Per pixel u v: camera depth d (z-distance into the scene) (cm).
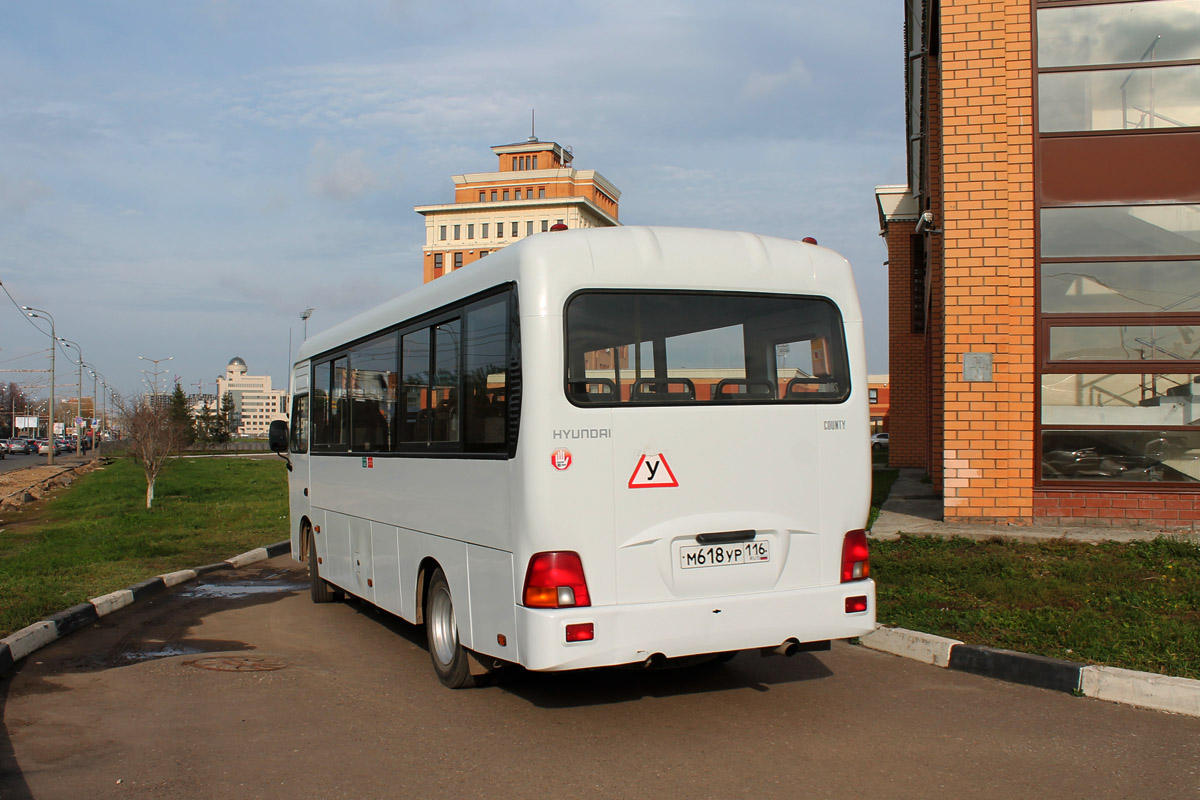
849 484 582
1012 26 1198
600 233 544
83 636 853
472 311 598
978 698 598
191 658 762
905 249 2722
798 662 699
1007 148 1194
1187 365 1141
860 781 458
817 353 586
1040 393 1177
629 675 667
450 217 9800
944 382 1200
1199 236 1152
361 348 846
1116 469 1155
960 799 434
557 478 511
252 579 1220
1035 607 779
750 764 484
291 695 643
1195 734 521
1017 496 1176
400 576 730
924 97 1916
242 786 470
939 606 804
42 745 540
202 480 3397
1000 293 1187
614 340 531
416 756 509
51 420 5731
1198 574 864
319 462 985
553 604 508
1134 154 1174
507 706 601
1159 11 1177
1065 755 491
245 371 18662
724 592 542
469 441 595
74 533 1664
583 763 491
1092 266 1175
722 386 554
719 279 561
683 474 537
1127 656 628
